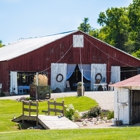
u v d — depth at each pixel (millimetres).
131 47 89938
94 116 30141
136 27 82938
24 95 45594
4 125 26547
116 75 53969
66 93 46094
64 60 51031
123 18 89312
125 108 27016
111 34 90812
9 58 47844
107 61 53594
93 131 20547
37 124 26250
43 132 21219
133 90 27047
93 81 52719
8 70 47219
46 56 49781
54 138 18766
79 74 54312
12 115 30391
